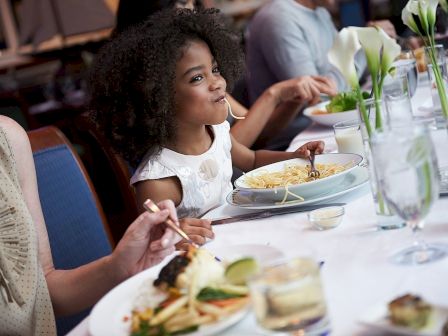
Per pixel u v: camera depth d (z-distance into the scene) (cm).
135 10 280
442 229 109
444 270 93
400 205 98
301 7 349
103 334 92
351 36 121
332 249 113
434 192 97
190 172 189
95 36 683
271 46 341
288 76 339
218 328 86
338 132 188
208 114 187
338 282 98
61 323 162
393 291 90
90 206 183
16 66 688
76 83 550
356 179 151
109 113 197
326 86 253
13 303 127
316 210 131
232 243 129
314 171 155
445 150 159
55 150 182
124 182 215
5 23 694
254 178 162
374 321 78
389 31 332
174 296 94
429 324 74
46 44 683
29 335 130
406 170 95
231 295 91
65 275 138
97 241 181
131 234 125
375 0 536
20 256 132
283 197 146
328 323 81
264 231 133
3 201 133
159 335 88
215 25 203
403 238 110
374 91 121
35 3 659
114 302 101
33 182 149
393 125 111
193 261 95
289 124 305
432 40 159
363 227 121
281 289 78
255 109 254
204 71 187
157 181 186
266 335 82
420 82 274
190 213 190
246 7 738
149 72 184
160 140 190
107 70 195
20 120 386
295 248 88
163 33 188
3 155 141
